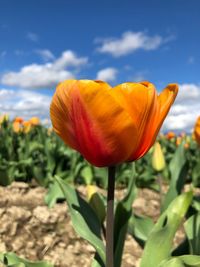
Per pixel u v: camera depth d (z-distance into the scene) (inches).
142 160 37.2
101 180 29.8
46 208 20.3
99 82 7.5
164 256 8.9
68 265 16.0
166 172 35.1
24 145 36.0
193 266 7.0
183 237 19.9
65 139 8.0
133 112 7.1
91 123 7.2
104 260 9.1
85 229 9.2
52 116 7.9
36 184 29.2
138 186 31.3
